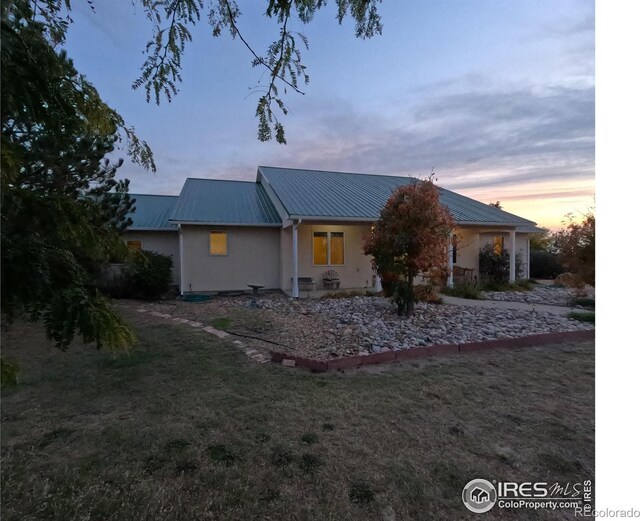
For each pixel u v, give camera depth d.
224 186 16.03
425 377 4.30
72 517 2.05
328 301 10.30
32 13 1.32
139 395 3.83
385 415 3.32
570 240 9.02
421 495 2.27
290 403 3.58
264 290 13.00
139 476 2.43
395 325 6.91
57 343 1.22
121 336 1.29
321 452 2.72
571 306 9.47
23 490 2.27
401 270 7.45
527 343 5.77
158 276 10.92
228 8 1.85
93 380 4.28
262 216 13.05
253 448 2.77
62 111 1.32
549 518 2.10
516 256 16.70
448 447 2.80
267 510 2.13
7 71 1.16
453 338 6.01
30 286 1.20
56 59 1.27
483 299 10.97
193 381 4.23
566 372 4.48
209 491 2.29
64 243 1.45
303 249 12.98
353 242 13.62
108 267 9.45
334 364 4.62
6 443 2.84
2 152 1.12
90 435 2.96
